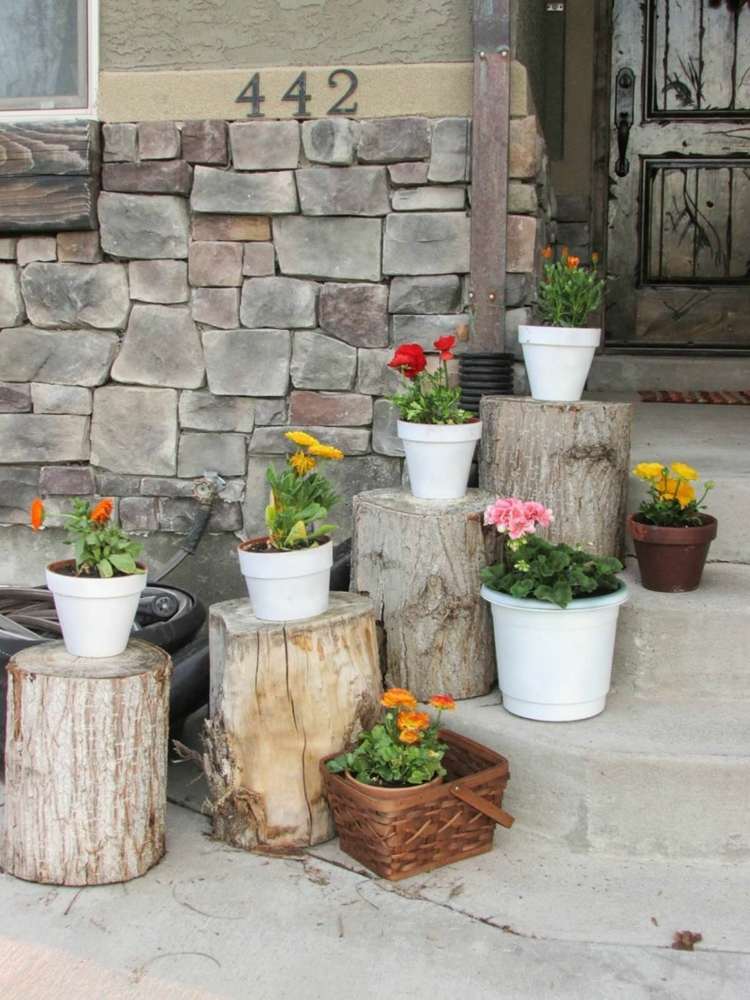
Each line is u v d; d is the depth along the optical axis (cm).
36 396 404
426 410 334
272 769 299
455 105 370
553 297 351
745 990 245
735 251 548
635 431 428
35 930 265
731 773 289
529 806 304
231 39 380
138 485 403
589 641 305
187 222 388
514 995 243
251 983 247
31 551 415
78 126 382
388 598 329
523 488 343
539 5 470
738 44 536
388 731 297
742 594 330
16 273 399
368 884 285
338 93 374
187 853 300
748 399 497
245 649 296
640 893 281
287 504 308
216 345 391
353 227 379
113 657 293
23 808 284
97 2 387
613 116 544
